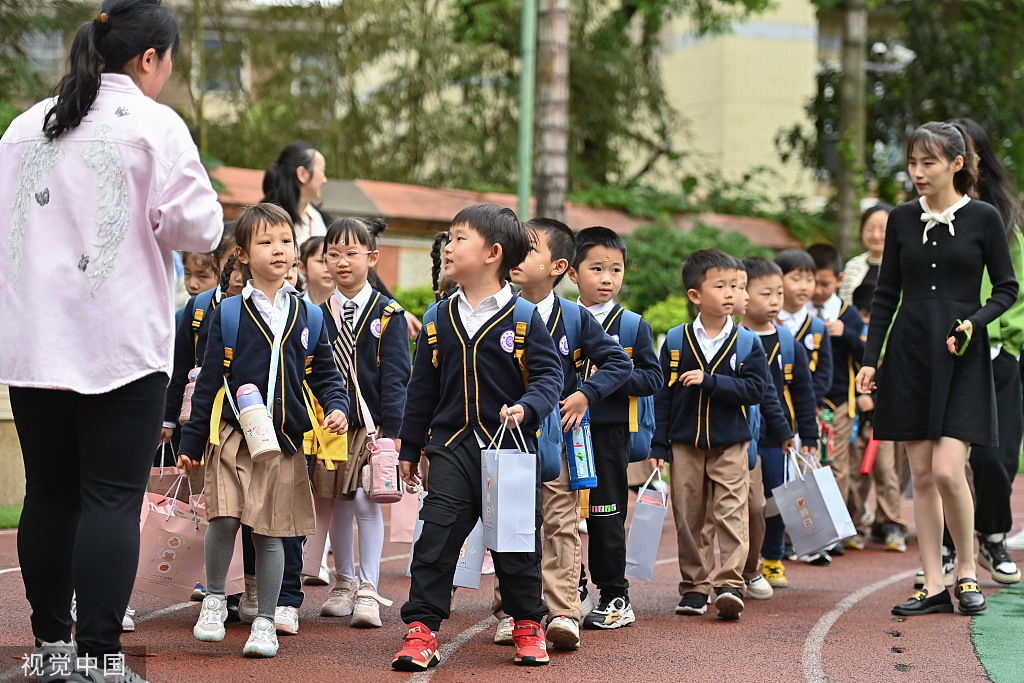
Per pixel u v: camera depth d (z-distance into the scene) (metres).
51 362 3.48
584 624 5.29
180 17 20.94
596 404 5.16
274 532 4.59
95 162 3.55
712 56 25.42
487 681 4.23
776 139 23.41
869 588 6.51
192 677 4.13
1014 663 4.61
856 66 18.69
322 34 21.00
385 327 5.57
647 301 15.95
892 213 5.77
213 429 4.67
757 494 6.10
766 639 5.07
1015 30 21.47
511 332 4.41
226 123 21.22
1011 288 5.49
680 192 22.64
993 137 21.27
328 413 4.80
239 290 5.25
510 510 4.21
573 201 17.92
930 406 5.49
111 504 3.54
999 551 6.43
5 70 14.96
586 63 21.55
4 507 8.11
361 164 20.94
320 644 4.78
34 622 3.86
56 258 3.52
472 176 20.88
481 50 21.59
